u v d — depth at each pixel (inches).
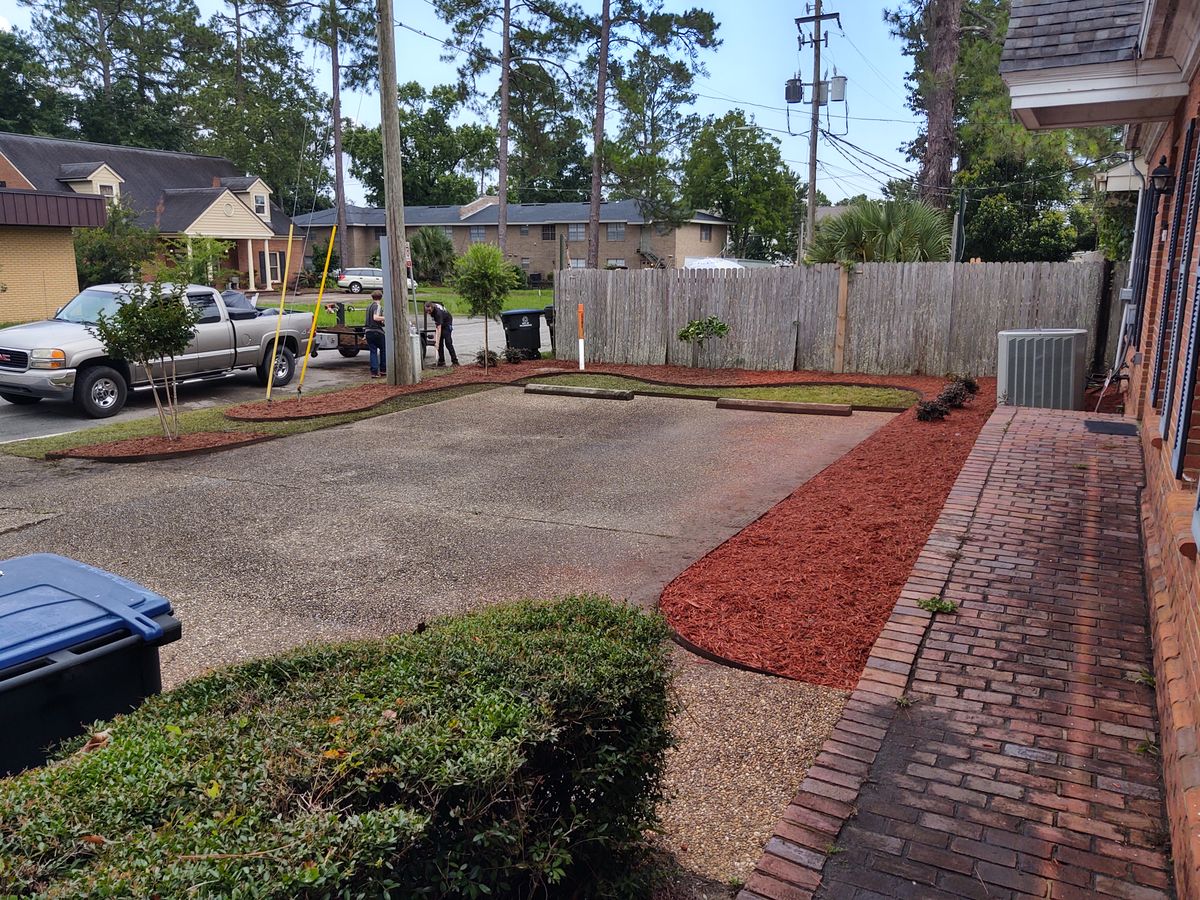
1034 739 147.8
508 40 1368.1
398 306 606.5
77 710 113.7
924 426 429.1
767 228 2308.1
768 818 138.2
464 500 338.0
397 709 99.9
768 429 463.8
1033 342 444.8
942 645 181.5
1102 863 118.0
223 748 88.6
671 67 1373.0
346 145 2689.5
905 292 611.5
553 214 2304.4
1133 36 277.1
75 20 2224.4
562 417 509.7
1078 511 258.7
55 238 954.1
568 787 110.3
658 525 301.6
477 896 95.3
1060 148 813.2
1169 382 226.5
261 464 401.7
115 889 64.5
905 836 125.3
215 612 234.4
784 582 233.1
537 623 130.5
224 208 1722.4
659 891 120.8
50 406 565.9
